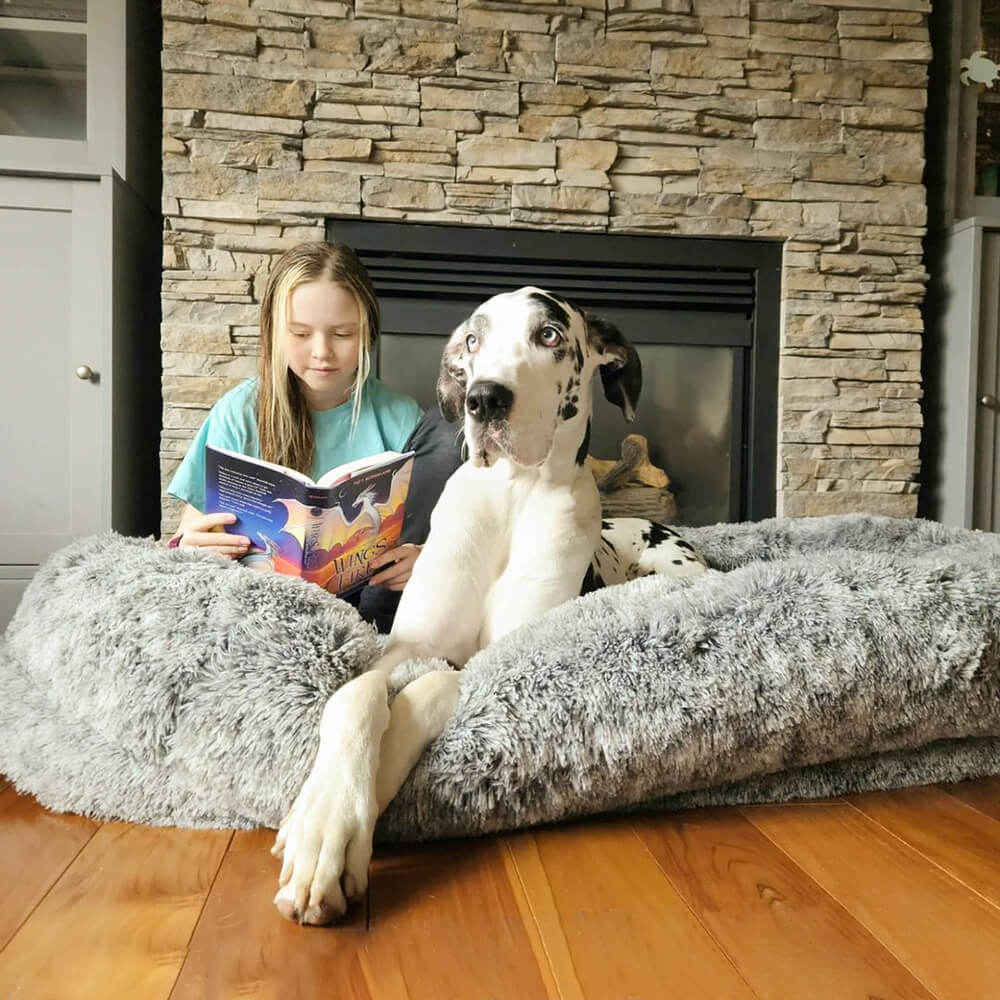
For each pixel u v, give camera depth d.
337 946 0.77
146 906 0.84
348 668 1.07
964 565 1.24
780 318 2.62
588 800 1.04
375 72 2.42
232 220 2.39
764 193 2.57
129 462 2.44
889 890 0.88
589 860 0.95
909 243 2.63
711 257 2.59
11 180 2.22
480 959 0.75
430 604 1.29
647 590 1.23
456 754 0.99
